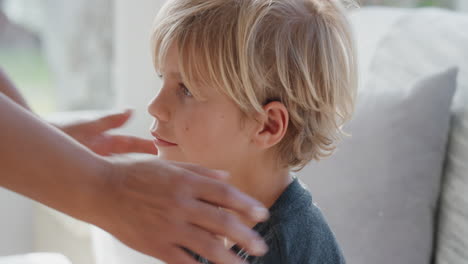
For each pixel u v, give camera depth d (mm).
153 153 1000
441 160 1214
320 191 1275
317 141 965
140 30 1808
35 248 2133
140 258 1220
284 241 876
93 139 979
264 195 937
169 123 912
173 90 913
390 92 1294
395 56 1409
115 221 564
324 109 945
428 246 1185
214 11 883
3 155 547
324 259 908
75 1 2205
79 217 571
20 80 2295
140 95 1831
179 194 548
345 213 1232
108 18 2207
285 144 938
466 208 1164
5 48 2273
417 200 1194
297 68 903
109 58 2242
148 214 552
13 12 2264
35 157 553
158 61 914
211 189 556
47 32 2271
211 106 890
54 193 557
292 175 985
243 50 864
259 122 900
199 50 874
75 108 2297
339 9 982
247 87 870
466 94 1246
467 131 1199
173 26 890
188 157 914
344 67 970
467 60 1291
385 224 1194
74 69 2264
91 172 563
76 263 1780
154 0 1784
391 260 1176
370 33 1520
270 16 894
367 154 1247
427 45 1376
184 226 548
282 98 908
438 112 1216
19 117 561
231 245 954
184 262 556
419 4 1845
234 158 915
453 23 1384
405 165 1209
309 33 919
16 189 562
